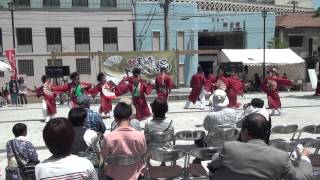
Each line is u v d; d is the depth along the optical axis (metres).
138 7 43.38
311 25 47.50
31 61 40.91
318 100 23.53
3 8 39.91
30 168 5.83
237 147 3.57
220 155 3.65
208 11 50.00
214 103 10.12
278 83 16.97
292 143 5.69
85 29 41.97
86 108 7.06
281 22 47.81
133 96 13.70
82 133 5.60
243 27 47.94
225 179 3.57
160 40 44.09
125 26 42.66
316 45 47.88
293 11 62.84
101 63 27.84
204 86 19.11
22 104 26.44
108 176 5.23
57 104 23.83
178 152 5.88
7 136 13.28
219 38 49.47
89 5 41.94
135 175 5.19
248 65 36.97
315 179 4.70
